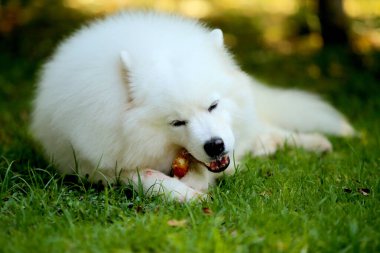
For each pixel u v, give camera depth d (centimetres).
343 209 529
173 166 605
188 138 565
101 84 588
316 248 441
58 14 1627
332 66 1285
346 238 455
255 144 761
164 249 439
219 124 568
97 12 1731
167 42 602
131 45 601
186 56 580
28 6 1577
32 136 780
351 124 960
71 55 642
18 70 1290
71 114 609
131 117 570
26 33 1503
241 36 1622
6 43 1462
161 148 588
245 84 629
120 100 581
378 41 1360
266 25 1700
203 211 521
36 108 700
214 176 654
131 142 581
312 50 1424
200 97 556
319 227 473
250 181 620
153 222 475
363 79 1179
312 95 960
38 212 531
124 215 518
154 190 580
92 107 589
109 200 559
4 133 866
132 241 448
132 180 598
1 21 1555
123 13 705
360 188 600
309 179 630
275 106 901
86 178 634
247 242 444
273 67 1348
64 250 437
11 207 543
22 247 442
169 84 555
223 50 633
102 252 429
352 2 1703
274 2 2053
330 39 1417
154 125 572
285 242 445
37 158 727
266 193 583
